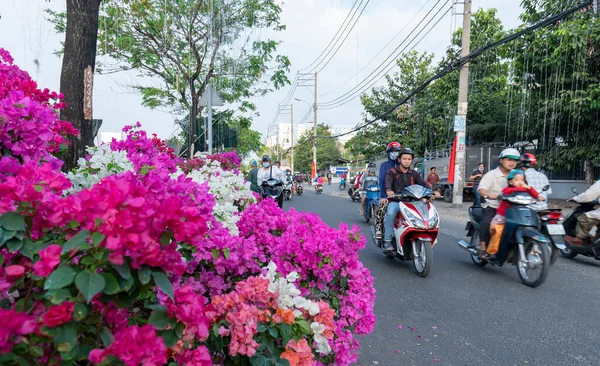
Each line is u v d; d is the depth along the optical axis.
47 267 1.27
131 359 1.25
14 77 3.44
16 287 1.46
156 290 1.74
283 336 1.90
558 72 13.72
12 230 1.34
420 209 6.11
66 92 4.51
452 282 5.86
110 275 1.25
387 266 6.85
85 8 4.54
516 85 15.88
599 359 3.46
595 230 6.74
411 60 27.58
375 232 7.30
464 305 4.86
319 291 2.65
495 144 20.28
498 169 6.18
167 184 1.96
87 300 1.16
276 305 1.99
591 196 6.62
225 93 16.45
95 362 1.24
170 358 1.60
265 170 12.10
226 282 2.66
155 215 1.35
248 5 13.72
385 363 3.39
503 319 4.39
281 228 3.25
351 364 3.35
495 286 5.65
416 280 5.98
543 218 5.93
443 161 21.03
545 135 16.03
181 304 1.47
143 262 1.28
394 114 28.09
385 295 5.27
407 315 4.54
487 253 6.18
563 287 5.54
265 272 2.40
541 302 4.93
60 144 3.49
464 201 19.88
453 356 3.52
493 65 21.30
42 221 1.48
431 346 3.72
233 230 2.80
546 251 5.38
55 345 1.23
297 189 29.70
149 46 14.52
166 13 13.08
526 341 3.82
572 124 14.53
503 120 20.55
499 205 6.10
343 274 2.67
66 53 4.55
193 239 1.42
